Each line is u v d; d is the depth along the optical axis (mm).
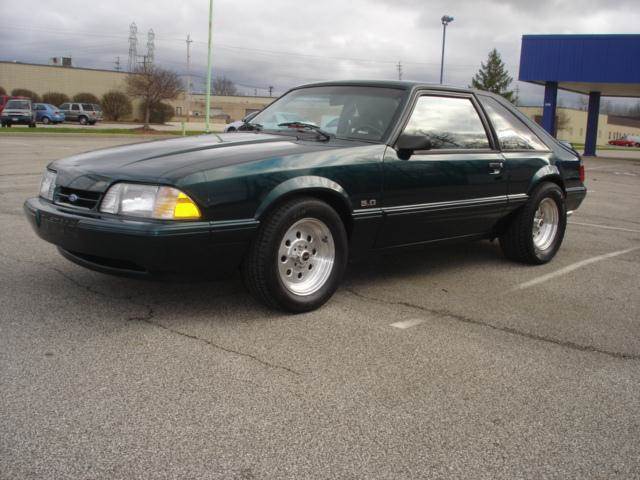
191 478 2174
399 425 2596
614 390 3037
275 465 2270
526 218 5363
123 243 3318
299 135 4434
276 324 3721
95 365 3041
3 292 4117
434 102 4688
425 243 4699
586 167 22016
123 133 32562
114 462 2244
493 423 2654
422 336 3650
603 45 27016
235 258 3586
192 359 3160
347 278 4902
